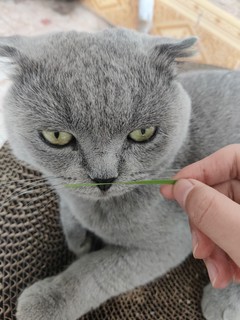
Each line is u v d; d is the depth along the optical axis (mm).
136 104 176
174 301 266
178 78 212
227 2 403
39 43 191
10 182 271
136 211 222
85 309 236
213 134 247
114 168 178
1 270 241
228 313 247
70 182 189
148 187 217
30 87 182
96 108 169
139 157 191
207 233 171
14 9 472
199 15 407
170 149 205
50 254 269
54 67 176
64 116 173
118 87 171
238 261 167
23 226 262
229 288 256
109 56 179
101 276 234
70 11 478
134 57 182
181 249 246
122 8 456
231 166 215
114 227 231
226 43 400
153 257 240
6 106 201
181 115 204
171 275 274
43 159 192
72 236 270
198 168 210
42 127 181
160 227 231
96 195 193
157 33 446
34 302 225
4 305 234
